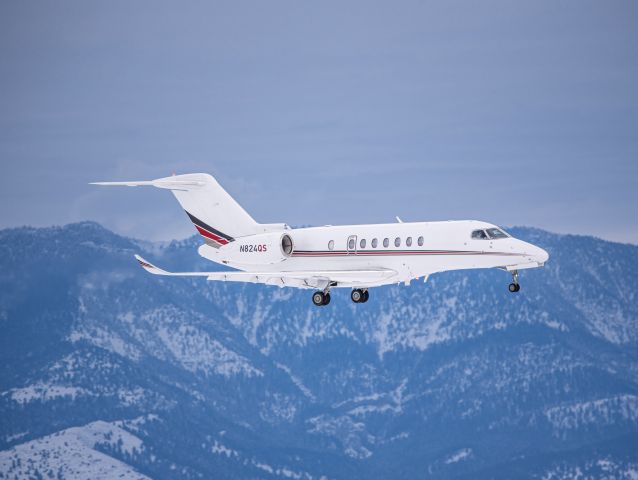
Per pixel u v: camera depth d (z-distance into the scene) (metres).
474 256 110.38
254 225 126.81
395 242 114.69
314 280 120.06
